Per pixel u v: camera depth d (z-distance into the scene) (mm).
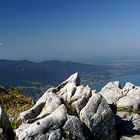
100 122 26656
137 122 31406
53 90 32312
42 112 27766
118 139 27922
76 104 28016
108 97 37125
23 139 22141
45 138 22578
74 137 23875
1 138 23203
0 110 24562
